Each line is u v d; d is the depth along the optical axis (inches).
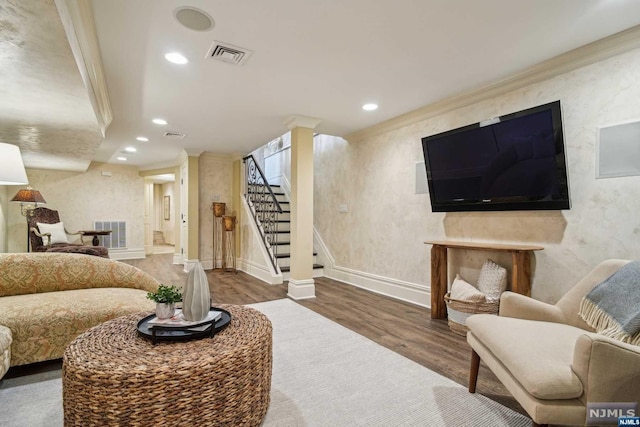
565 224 93.5
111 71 99.3
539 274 99.3
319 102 127.6
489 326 63.1
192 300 61.1
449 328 109.4
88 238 268.5
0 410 62.8
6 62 74.9
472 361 69.4
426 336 102.6
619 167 82.8
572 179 92.0
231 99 123.8
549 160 91.9
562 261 94.0
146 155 244.4
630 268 58.4
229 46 85.4
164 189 448.5
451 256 127.6
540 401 45.2
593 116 87.8
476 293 101.0
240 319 66.8
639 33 77.8
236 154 238.1
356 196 178.9
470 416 61.3
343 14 72.2
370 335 103.2
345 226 187.9
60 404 65.1
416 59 93.3
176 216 274.1
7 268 88.1
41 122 121.8
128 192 293.0
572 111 92.1
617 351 42.7
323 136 208.4
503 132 102.1
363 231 173.6
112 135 179.5
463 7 69.8
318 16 72.9
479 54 90.6
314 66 97.0
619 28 77.8
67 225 264.8
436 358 86.7
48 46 67.9
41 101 99.7
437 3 68.5
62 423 58.9
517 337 56.7
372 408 63.8
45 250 191.2
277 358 85.9
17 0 52.6
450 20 74.7
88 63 87.7
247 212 223.3
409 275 145.7
